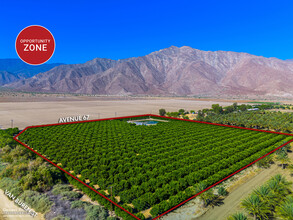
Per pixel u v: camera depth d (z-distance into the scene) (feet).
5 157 161.79
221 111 417.08
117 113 448.65
